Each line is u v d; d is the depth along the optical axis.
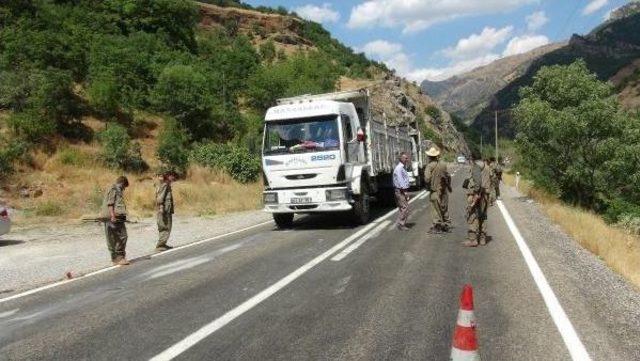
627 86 190.25
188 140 38.69
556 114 19.17
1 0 45.03
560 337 5.12
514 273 7.87
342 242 11.11
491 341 5.04
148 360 4.76
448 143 139.88
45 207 19.95
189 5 76.00
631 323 5.57
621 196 22.53
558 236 11.75
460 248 10.07
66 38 42.22
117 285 8.05
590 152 19.92
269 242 11.68
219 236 13.42
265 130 13.59
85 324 5.99
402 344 4.98
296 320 5.82
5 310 6.93
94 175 26.58
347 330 5.43
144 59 48.53
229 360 4.70
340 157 12.90
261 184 30.89
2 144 25.83
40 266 10.48
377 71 144.12
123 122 36.28
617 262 9.32
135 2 68.25
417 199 21.31
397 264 8.68
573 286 7.10
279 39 133.88
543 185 22.53
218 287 7.53
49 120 30.03
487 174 10.23
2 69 33.50
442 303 6.32
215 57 74.50
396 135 20.67
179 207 21.11
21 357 5.00
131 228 16.23
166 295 7.20
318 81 81.88
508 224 13.52
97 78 39.50
